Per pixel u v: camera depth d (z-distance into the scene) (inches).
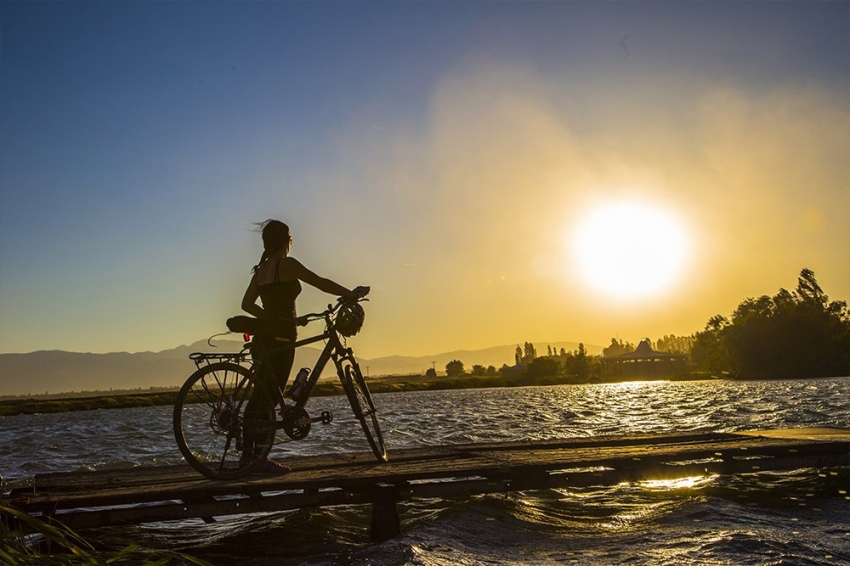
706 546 192.9
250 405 230.5
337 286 239.3
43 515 199.5
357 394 265.6
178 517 216.8
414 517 275.9
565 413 1258.6
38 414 2874.0
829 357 4616.1
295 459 316.8
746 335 4808.1
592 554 193.6
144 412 2327.8
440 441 682.2
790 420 873.5
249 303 242.1
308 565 187.8
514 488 260.1
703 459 318.0
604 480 278.5
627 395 2421.3
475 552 195.0
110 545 240.8
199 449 227.5
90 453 675.4
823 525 222.7
